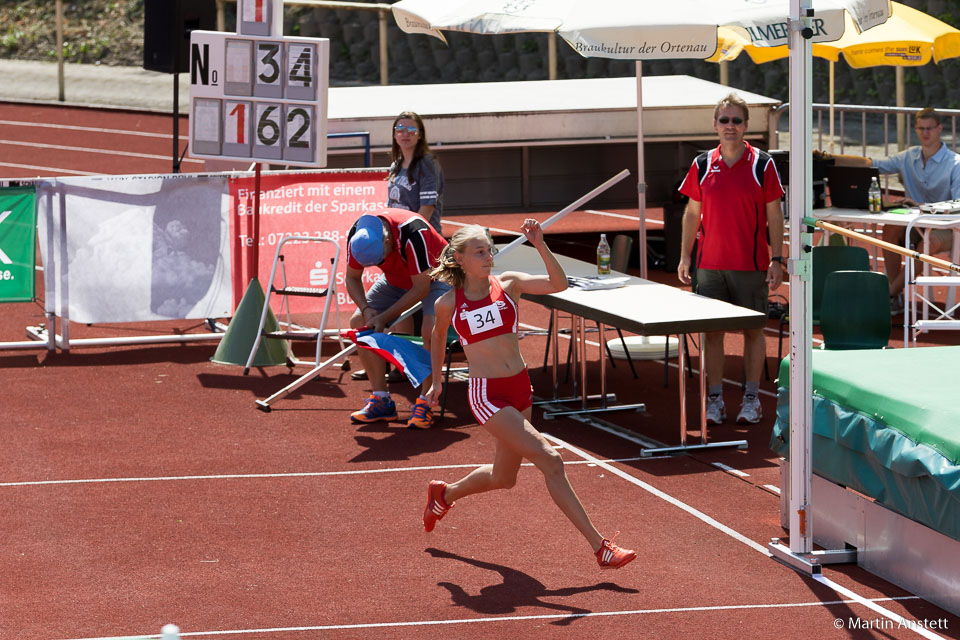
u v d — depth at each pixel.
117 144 71.00
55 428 24.88
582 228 50.44
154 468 22.44
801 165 17.34
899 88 52.06
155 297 31.64
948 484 15.66
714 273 25.20
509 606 16.44
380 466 22.61
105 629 15.62
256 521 19.78
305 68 27.69
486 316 17.47
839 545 18.58
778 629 15.69
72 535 19.12
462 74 81.12
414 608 16.36
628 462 22.91
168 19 41.72
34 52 93.88
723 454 23.38
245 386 28.30
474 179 42.31
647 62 74.69
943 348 20.59
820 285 26.55
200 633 15.50
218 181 31.56
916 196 33.81
